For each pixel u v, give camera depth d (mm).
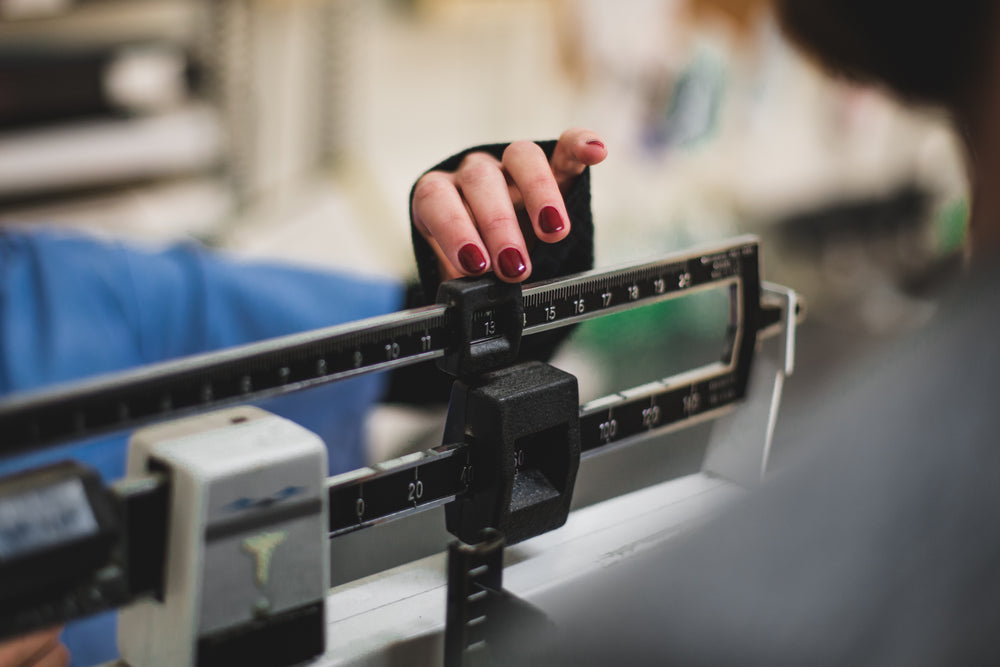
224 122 3166
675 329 2621
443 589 864
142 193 2994
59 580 618
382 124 3521
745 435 1047
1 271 1843
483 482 835
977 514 522
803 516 562
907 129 2836
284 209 2883
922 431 550
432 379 1381
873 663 514
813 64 742
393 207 2852
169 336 1978
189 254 2070
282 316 2059
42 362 1800
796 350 2477
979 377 546
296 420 1877
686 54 3467
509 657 670
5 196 2770
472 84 3684
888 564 527
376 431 2068
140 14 2953
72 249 1918
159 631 699
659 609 561
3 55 2719
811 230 3287
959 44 594
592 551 878
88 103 2908
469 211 925
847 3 654
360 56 3393
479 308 842
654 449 1081
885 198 3072
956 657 506
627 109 3523
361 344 794
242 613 686
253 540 679
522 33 3643
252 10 3119
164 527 674
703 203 3529
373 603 836
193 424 728
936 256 2547
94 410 681
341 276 2166
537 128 3754
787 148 3627
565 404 853
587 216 1004
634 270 938
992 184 585
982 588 509
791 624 529
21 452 659
